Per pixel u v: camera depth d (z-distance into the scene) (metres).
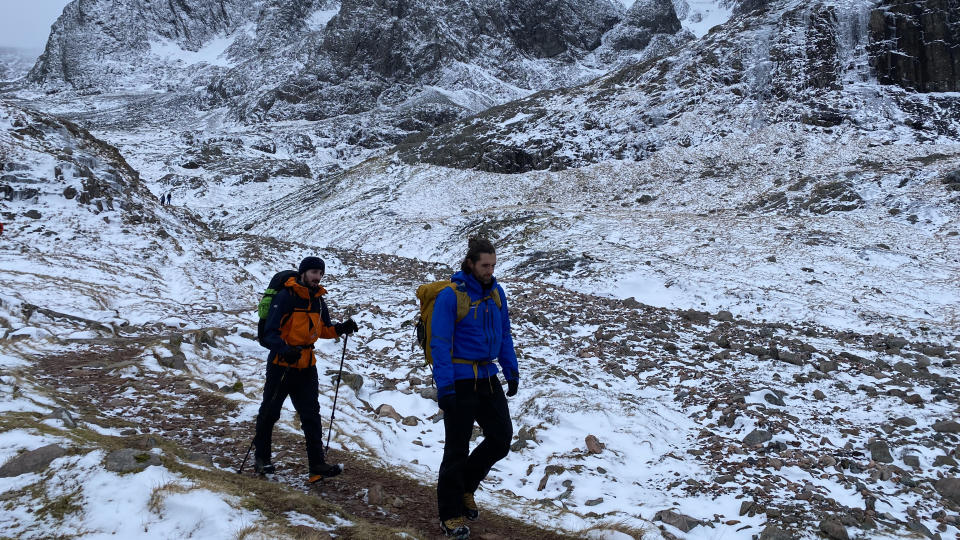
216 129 126.12
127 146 98.56
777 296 20.02
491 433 4.20
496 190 50.22
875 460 6.93
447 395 3.93
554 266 25.41
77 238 19.39
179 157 85.12
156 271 18.89
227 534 3.41
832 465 6.60
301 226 49.78
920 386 10.27
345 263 25.73
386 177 57.19
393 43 135.62
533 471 6.43
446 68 130.75
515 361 4.38
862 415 8.66
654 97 59.91
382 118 112.31
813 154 44.69
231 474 4.40
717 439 7.41
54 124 27.75
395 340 12.47
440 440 7.27
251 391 8.01
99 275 16.78
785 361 11.55
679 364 11.24
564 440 7.21
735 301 19.91
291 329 4.90
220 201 68.81
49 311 11.79
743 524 5.16
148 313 13.51
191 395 7.44
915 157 41.25
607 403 8.11
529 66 140.50
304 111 127.44
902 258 25.30
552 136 56.84
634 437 7.23
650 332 13.70
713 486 5.97
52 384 7.30
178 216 28.27
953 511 5.73
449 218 41.50
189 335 10.20
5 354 8.48
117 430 5.69
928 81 51.81
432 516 4.57
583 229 33.00
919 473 6.59
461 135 66.19
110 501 3.65
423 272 24.61
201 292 17.62
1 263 15.70
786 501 5.57
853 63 53.56
